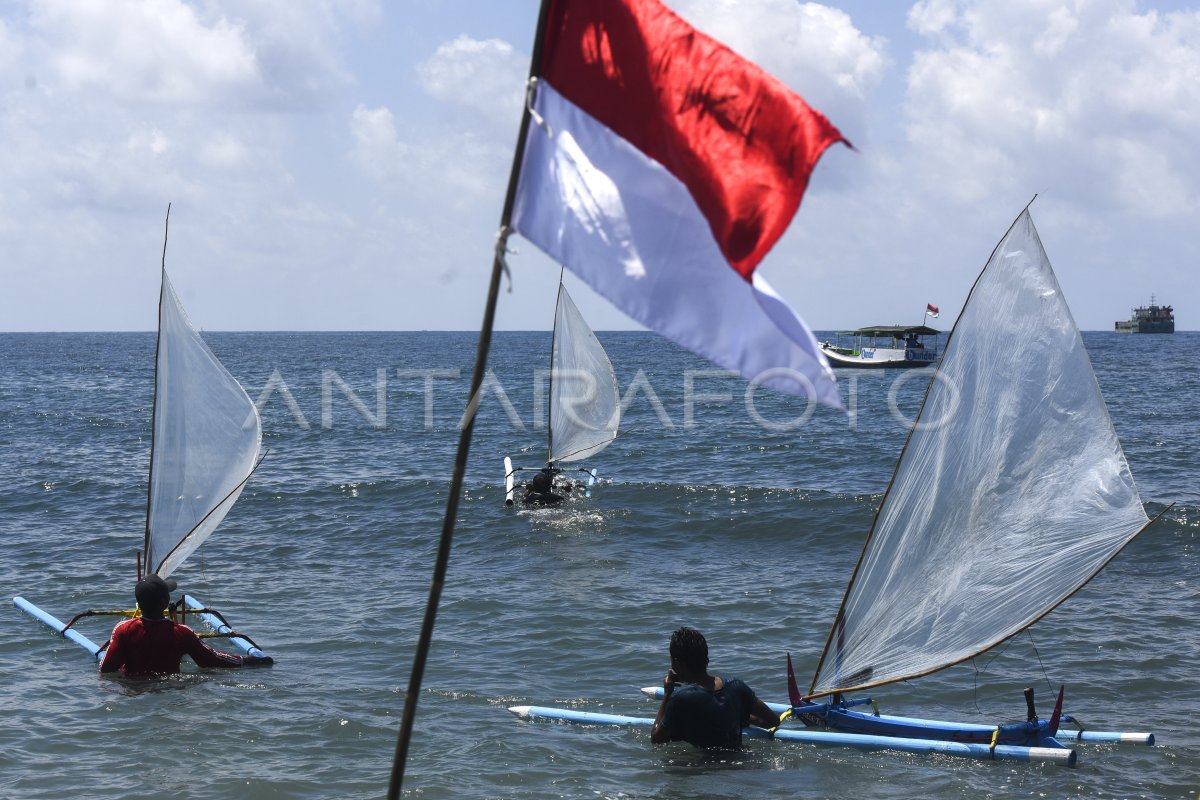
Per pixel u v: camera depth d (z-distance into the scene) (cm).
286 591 2725
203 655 2025
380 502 4050
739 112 868
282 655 2158
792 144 846
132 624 1989
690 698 1600
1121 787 1455
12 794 1421
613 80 914
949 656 1650
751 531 3481
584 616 2444
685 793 1446
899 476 1656
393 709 1803
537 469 5131
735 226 855
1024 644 2189
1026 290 1634
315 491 4278
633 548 3262
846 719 1686
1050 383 1620
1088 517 1597
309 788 1455
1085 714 1802
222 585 2795
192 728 1686
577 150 923
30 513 3869
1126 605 2469
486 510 3875
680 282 914
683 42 892
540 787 1468
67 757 1561
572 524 3616
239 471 2312
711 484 4541
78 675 1980
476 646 2222
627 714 1806
